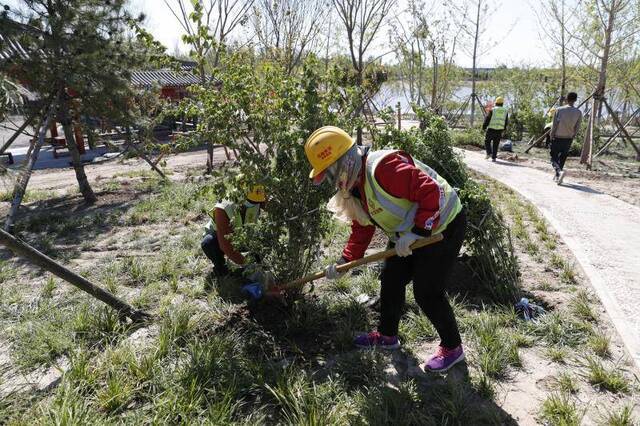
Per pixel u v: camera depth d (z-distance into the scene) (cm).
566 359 339
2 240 313
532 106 1873
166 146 382
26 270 520
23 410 288
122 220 715
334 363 335
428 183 269
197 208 745
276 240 372
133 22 375
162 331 351
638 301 421
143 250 576
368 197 285
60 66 807
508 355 335
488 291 439
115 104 888
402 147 411
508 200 800
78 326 366
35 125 858
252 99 359
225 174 362
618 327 373
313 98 345
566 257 540
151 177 1102
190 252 544
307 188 364
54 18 789
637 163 1330
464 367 329
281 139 344
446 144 473
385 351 350
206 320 385
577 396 298
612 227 655
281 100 349
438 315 311
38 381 317
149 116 1009
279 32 1103
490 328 366
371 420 275
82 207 834
